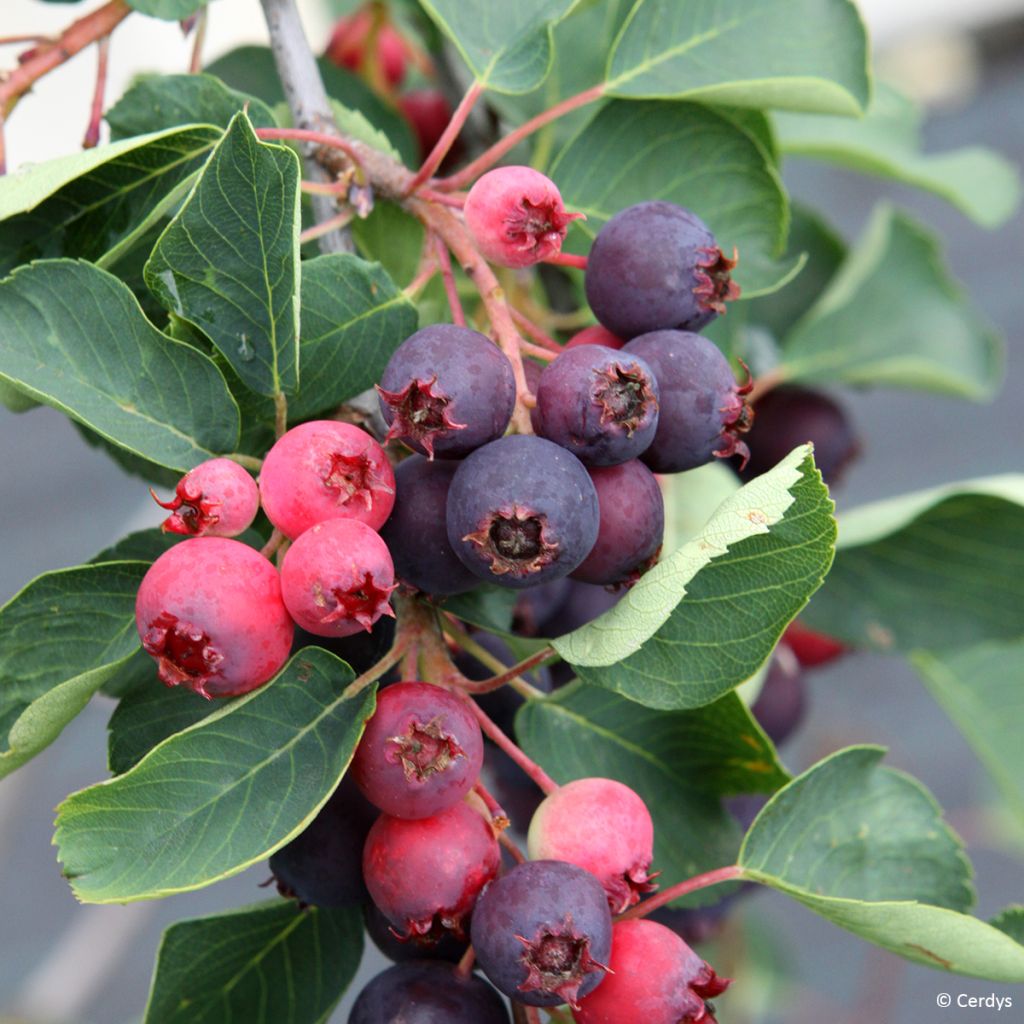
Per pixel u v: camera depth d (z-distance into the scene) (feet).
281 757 0.74
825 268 1.25
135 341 0.77
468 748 0.74
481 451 0.74
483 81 0.86
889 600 1.06
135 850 0.72
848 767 0.84
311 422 0.75
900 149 1.26
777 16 0.91
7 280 0.76
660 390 0.78
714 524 0.75
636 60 0.90
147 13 0.86
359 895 0.79
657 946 0.75
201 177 0.76
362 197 0.84
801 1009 1.64
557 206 0.80
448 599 0.81
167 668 0.72
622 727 0.86
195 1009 0.85
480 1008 0.77
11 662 0.77
